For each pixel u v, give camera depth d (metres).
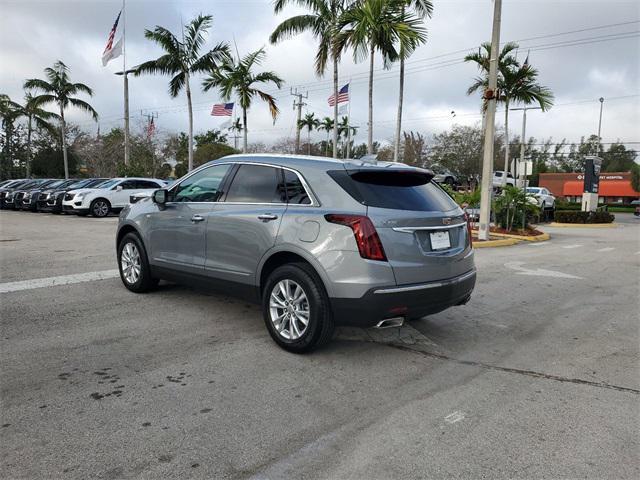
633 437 3.20
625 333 5.52
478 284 8.06
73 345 4.67
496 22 13.48
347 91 24.53
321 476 2.74
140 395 3.66
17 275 7.73
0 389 3.71
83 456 2.87
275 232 4.62
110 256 9.67
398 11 16.05
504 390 3.92
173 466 2.80
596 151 79.94
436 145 49.41
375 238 4.11
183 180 5.95
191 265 5.60
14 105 40.84
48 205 22.94
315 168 4.61
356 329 5.44
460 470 2.81
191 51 25.09
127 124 32.09
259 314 5.82
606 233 19.38
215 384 3.89
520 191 16.97
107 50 30.42
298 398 3.69
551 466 2.86
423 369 4.34
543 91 22.41
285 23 19.59
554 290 7.71
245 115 24.88
